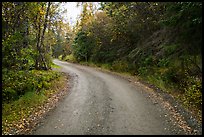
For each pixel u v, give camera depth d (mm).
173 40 14797
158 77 15750
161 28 17969
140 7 21281
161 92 13352
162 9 18297
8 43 10930
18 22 12508
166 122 8578
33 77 14469
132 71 21531
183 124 8297
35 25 21641
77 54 42250
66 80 19375
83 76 21844
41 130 8062
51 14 23078
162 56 16688
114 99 12117
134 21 22281
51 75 18906
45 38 27016
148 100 11789
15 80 12273
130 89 14703
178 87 13008
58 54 67312
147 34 21453
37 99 11508
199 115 9055
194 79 11992
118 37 26672
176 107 10266
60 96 13219
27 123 8750
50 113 9945
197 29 12375
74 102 11727
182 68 13648
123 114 9625
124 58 25016
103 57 31250
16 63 12203
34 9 13578
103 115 9539
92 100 12031
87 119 9102
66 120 9031
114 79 19312
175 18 12531
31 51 13562
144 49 20469
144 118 9078
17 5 11789
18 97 11328
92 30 33688
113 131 7887
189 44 13266
